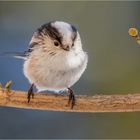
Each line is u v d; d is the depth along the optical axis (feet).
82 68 11.06
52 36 11.04
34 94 11.01
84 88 11.68
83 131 11.69
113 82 11.68
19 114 11.73
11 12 11.80
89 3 11.78
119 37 11.76
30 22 11.80
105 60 11.72
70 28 11.05
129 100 10.99
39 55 11.05
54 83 11.07
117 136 11.64
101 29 11.76
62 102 11.01
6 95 11.00
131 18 11.78
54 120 11.72
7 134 11.71
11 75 11.73
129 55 11.72
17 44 11.78
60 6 11.79
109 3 11.78
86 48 11.75
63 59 11.03
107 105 11.00
